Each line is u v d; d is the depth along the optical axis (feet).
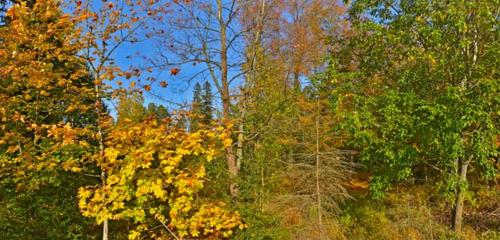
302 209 31.09
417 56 28.89
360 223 34.78
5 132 21.72
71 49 21.25
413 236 31.27
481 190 37.45
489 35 28.91
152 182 19.53
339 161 33.71
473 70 28.99
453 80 29.89
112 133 20.22
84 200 19.92
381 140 29.78
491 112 27.53
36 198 23.76
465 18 27.76
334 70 32.53
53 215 24.36
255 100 33.32
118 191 19.95
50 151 21.80
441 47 28.96
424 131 28.53
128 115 22.82
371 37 31.78
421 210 32.45
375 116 31.17
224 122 22.02
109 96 21.85
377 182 31.86
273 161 31.22
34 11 21.38
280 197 30.14
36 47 21.12
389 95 29.01
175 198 20.74
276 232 27.09
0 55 20.52
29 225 24.03
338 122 34.09
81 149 22.11
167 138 19.80
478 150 27.43
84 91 21.89
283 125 32.53
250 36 34.47
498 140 30.81
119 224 28.43
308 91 37.63
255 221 26.45
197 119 26.04
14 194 23.49
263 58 34.01
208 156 19.98
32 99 23.65
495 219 34.04
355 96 30.83
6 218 22.74
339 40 36.06
